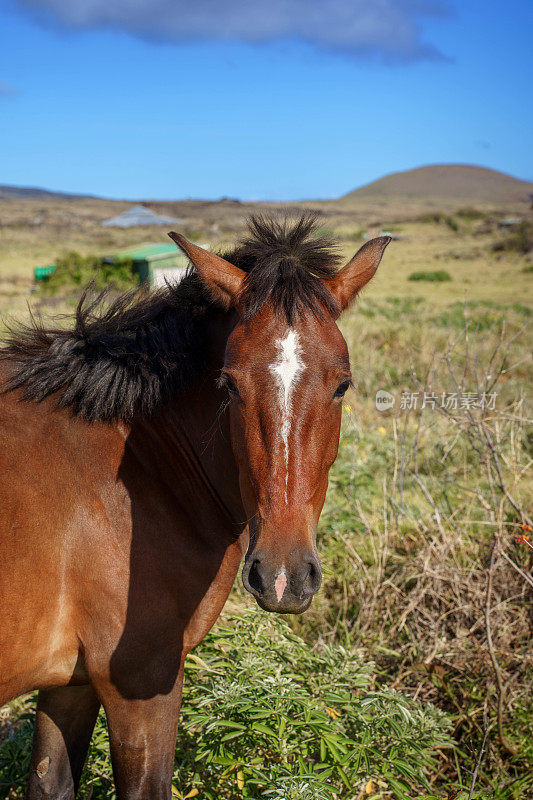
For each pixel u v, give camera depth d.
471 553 4.17
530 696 3.29
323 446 1.88
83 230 74.94
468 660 3.48
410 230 87.06
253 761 2.46
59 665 2.06
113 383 2.18
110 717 2.12
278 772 2.37
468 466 5.79
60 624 2.01
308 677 2.89
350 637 3.59
